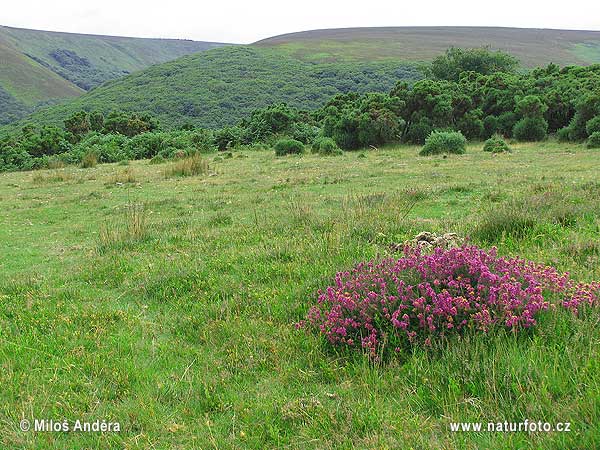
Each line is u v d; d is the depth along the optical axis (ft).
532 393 10.63
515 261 16.34
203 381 13.53
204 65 407.44
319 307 16.51
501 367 11.73
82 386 13.73
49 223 43.65
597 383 10.46
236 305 18.66
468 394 11.57
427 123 121.08
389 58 439.63
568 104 120.06
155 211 45.88
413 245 22.76
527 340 12.88
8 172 114.52
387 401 11.69
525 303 13.82
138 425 11.90
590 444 9.08
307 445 10.66
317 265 22.18
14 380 13.98
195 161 80.07
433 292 14.21
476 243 24.12
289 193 50.55
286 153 109.70
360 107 124.47
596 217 27.35
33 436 11.55
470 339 13.32
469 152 96.22
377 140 118.73
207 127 278.05
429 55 458.91
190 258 26.58
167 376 14.08
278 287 20.22
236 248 27.63
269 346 15.10
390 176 60.23
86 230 39.04
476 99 132.26
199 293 20.83
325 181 57.62
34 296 21.90
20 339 16.76
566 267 18.90
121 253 29.17
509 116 125.18
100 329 17.43
